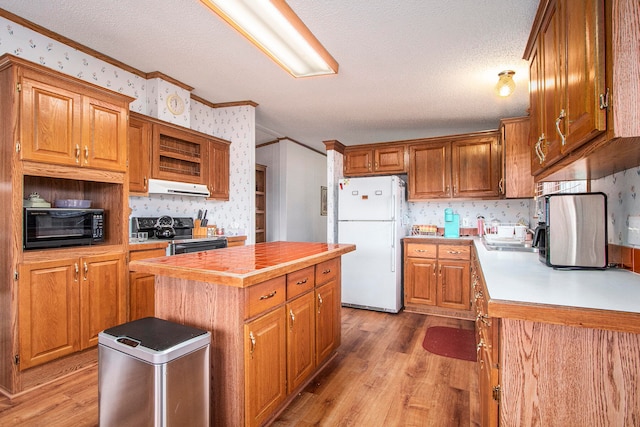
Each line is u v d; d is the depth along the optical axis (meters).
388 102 3.58
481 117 4.08
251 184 3.79
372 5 1.96
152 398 1.25
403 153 4.20
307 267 2.09
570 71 1.16
